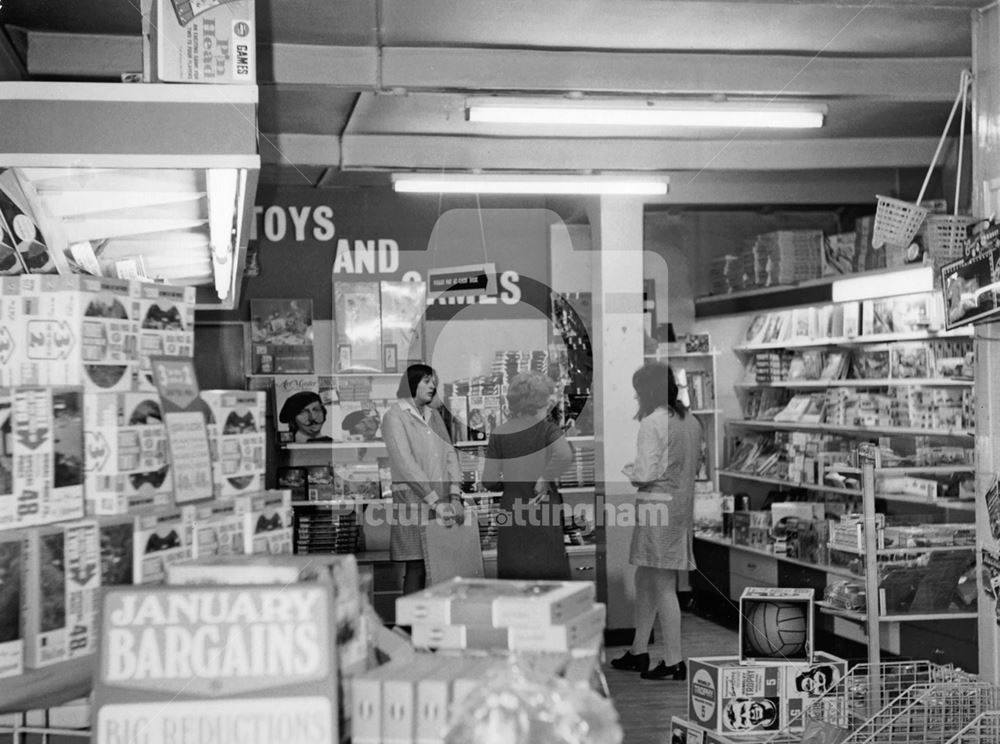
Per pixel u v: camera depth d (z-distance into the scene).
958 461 7.03
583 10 4.88
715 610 8.21
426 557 4.57
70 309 2.81
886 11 4.91
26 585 2.56
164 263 4.83
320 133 6.17
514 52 5.38
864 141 7.59
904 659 6.29
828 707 4.30
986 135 4.84
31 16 4.82
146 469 2.88
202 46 3.23
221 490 3.17
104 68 5.14
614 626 6.53
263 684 2.19
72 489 2.74
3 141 3.11
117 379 2.91
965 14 5.00
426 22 4.95
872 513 5.25
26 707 2.55
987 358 4.75
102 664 2.20
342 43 5.23
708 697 4.64
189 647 2.20
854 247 8.55
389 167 6.25
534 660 2.33
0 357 2.86
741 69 5.54
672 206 9.47
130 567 2.77
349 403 5.34
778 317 9.30
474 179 6.24
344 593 2.33
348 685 2.27
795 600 4.65
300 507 5.09
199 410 3.10
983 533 4.76
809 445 8.48
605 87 5.48
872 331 8.07
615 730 2.20
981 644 4.75
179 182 3.42
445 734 2.18
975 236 4.37
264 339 5.38
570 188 6.38
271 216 5.57
